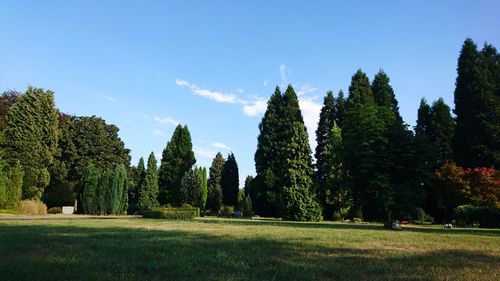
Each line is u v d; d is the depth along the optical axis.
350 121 29.62
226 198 69.38
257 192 55.28
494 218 30.61
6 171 37.41
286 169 43.53
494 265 8.41
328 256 9.35
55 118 45.75
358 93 52.78
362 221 43.78
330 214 50.62
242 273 6.91
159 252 9.50
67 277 6.32
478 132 40.12
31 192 41.84
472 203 34.97
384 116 28.97
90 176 46.31
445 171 35.75
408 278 6.73
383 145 27.80
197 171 61.25
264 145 55.12
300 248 11.02
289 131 53.44
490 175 34.28
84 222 23.89
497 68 42.09
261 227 22.23
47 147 44.34
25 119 42.84
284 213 42.28
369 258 9.12
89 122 55.38
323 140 57.66
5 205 35.25
